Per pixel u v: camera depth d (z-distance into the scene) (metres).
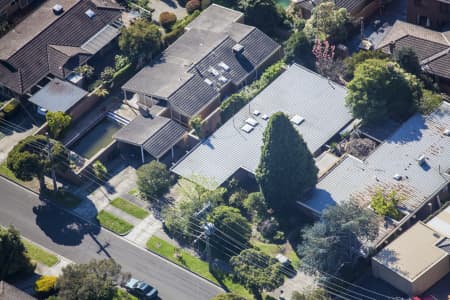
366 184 197.25
